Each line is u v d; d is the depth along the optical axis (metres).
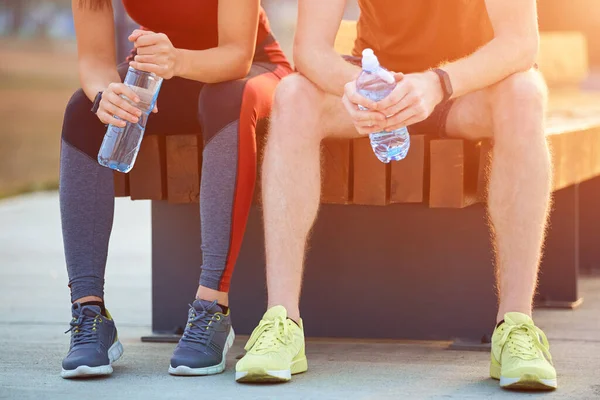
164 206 3.28
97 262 2.70
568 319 3.49
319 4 2.65
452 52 2.88
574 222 3.74
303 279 3.20
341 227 3.16
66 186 2.70
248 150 2.62
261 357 2.50
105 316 2.70
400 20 2.89
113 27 2.93
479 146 2.80
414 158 2.73
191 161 2.89
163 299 3.29
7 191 9.48
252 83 2.69
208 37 2.96
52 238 6.00
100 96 2.65
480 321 3.05
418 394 2.40
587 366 2.72
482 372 2.64
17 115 17.41
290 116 2.58
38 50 23.53
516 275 2.51
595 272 4.60
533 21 2.60
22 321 3.56
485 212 3.03
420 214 3.09
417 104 2.44
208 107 2.63
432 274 3.09
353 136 2.75
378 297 3.14
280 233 2.59
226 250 2.62
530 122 2.50
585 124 3.56
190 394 2.42
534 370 2.39
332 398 2.36
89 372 2.59
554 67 6.13
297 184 2.58
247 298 3.24
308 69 2.63
